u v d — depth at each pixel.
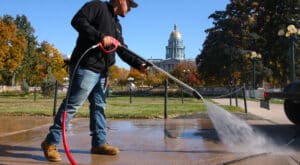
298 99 6.12
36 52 78.06
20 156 4.47
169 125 8.09
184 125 8.08
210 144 5.36
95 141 4.62
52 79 33.78
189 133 6.64
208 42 54.91
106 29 4.34
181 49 161.75
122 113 10.98
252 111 13.27
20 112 11.56
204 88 55.12
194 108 14.37
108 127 7.69
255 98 29.83
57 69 76.38
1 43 59.69
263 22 53.69
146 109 13.53
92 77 4.29
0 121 9.07
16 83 77.88
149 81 78.81
